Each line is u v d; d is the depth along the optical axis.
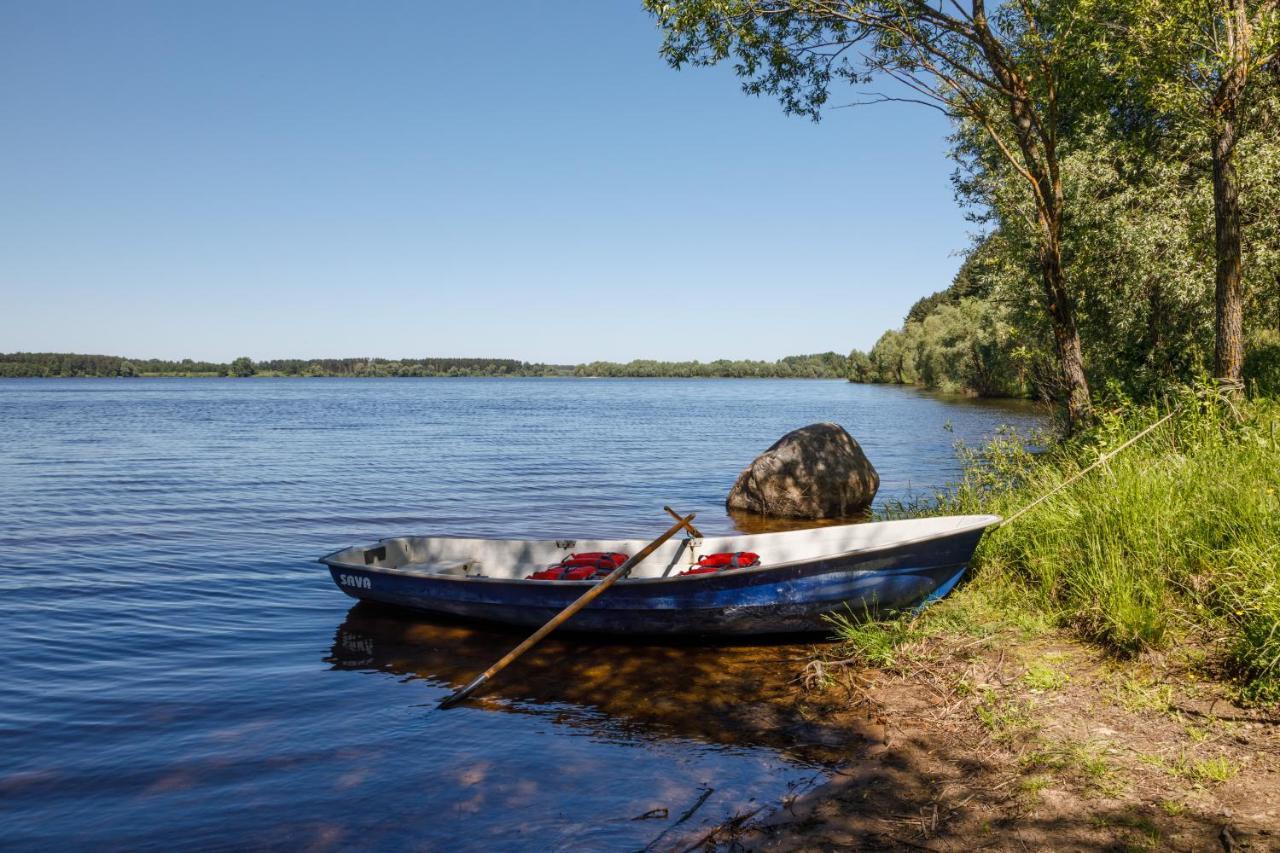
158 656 7.73
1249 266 12.70
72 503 18.05
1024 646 6.20
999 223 15.23
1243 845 3.54
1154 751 4.49
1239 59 8.73
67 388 131.00
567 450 30.64
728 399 87.75
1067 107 11.42
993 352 50.81
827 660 6.70
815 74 11.39
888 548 6.85
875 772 4.77
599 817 4.50
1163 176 13.82
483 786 4.93
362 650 7.77
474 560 9.65
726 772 4.94
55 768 5.38
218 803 4.86
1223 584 5.48
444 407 71.31
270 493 19.67
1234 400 8.58
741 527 14.62
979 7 10.22
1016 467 9.98
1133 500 6.78
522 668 7.00
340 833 4.46
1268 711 4.64
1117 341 15.08
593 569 7.89
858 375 126.56
